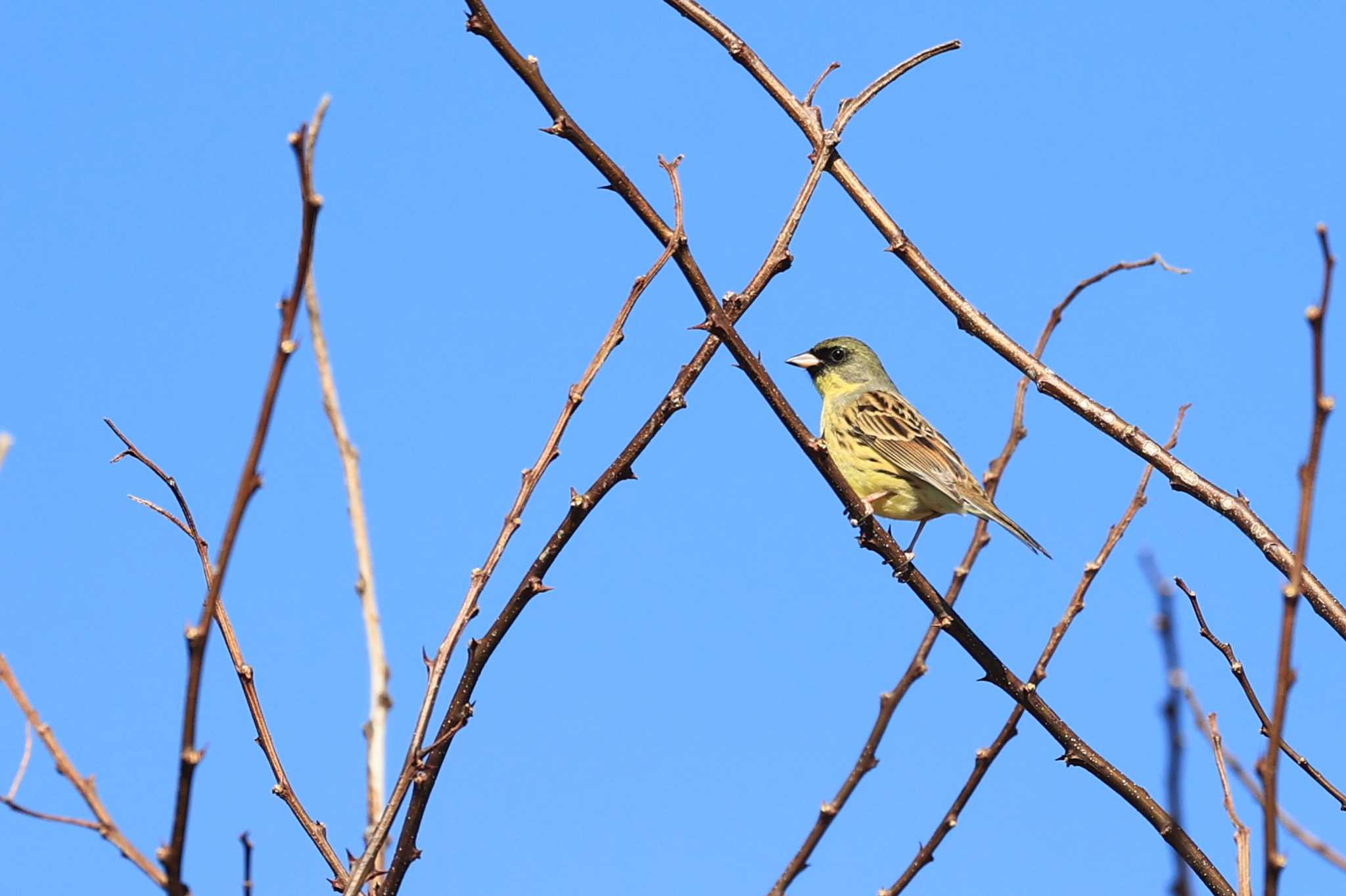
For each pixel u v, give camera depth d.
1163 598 8.04
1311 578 11.47
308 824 9.79
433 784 9.27
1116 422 12.48
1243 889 9.19
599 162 11.02
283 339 6.51
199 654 6.54
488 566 9.30
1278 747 6.79
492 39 10.88
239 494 6.55
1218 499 11.95
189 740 6.55
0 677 7.76
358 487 7.84
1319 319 6.92
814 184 11.58
